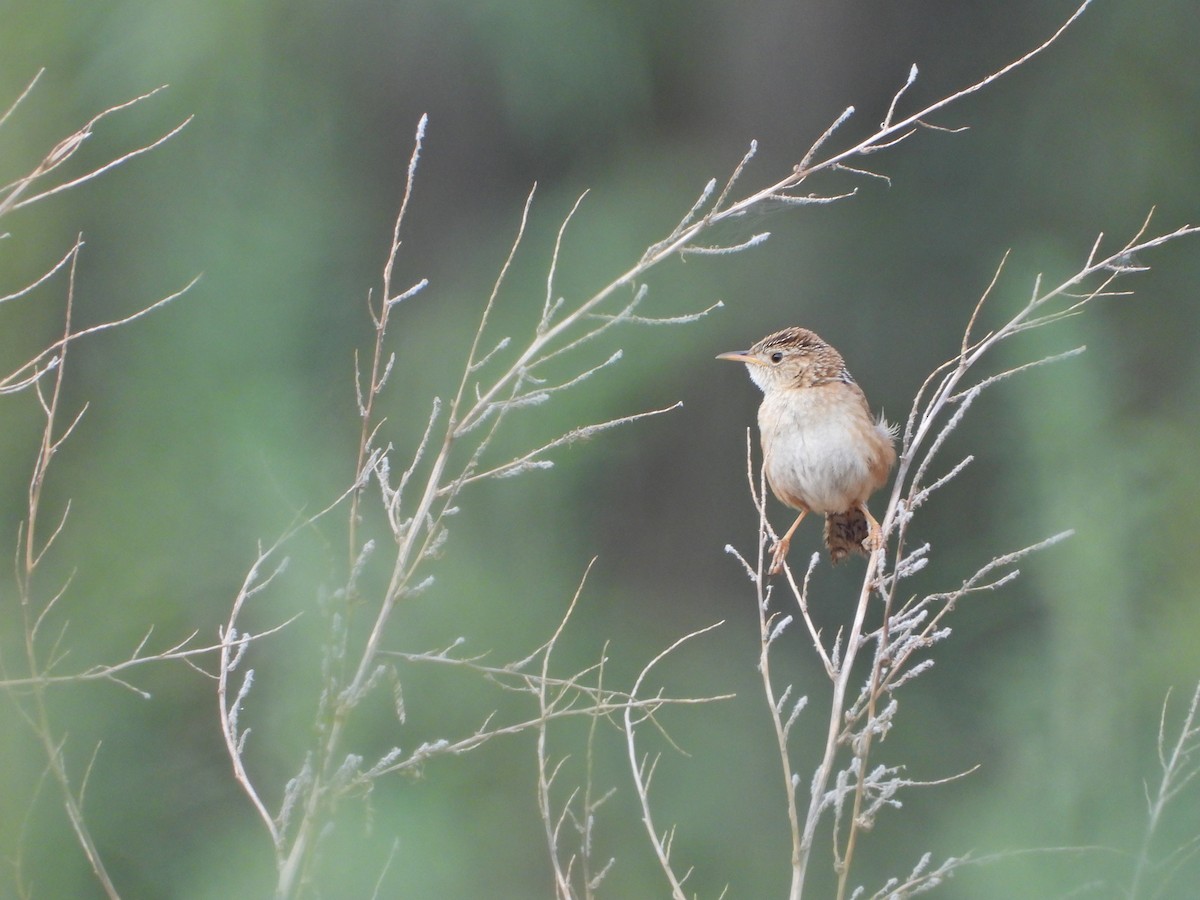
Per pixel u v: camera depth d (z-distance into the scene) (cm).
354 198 1511
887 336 1558
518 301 1462
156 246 1390
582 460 1405
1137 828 1070
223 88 1425
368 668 499
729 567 1528
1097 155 1591
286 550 1248
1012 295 1509
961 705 1393
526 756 1273
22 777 978
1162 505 1302
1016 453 1452
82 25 1369
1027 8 1641
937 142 1614
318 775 486
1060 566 1270
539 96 1477
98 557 1261
